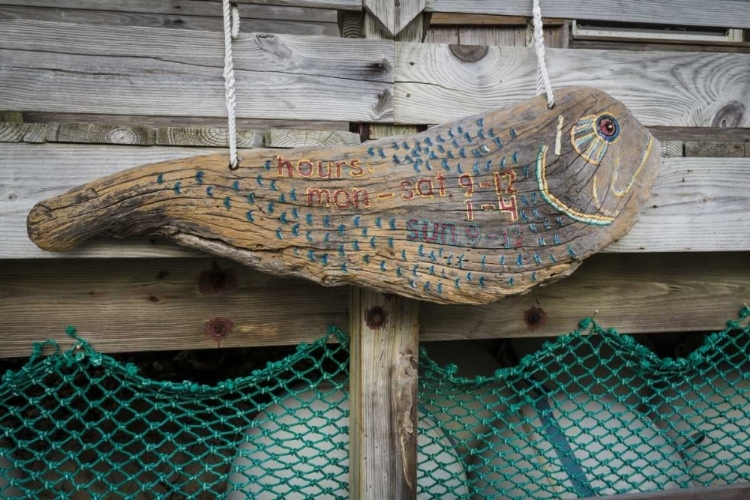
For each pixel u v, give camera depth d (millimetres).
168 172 1715
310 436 2348
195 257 1939
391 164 1809
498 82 2006
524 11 2010
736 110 2162
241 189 1742
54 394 2012
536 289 2312
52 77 1771
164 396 2066
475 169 1841
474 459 2648
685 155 2410
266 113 1882
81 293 2037
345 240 1781
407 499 2029
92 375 3184
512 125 1872
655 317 2389
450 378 2221
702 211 2111
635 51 2092
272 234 1755
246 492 2111
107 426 2760
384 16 1930
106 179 1691
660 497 2289
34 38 1760
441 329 2250
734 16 2174
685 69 2127
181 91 1838
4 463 2328
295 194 1764
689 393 2789
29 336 2000
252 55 1870
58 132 1807
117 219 1702
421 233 1809
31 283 2004
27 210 1757
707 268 2428
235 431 2113
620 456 2379
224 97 1858
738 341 2918
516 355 2961
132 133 1896
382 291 1829
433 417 2301
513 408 2314
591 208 1903
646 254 2387
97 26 1793
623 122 1944
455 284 1828
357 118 1928
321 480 2139
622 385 2729
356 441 2035
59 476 2455
